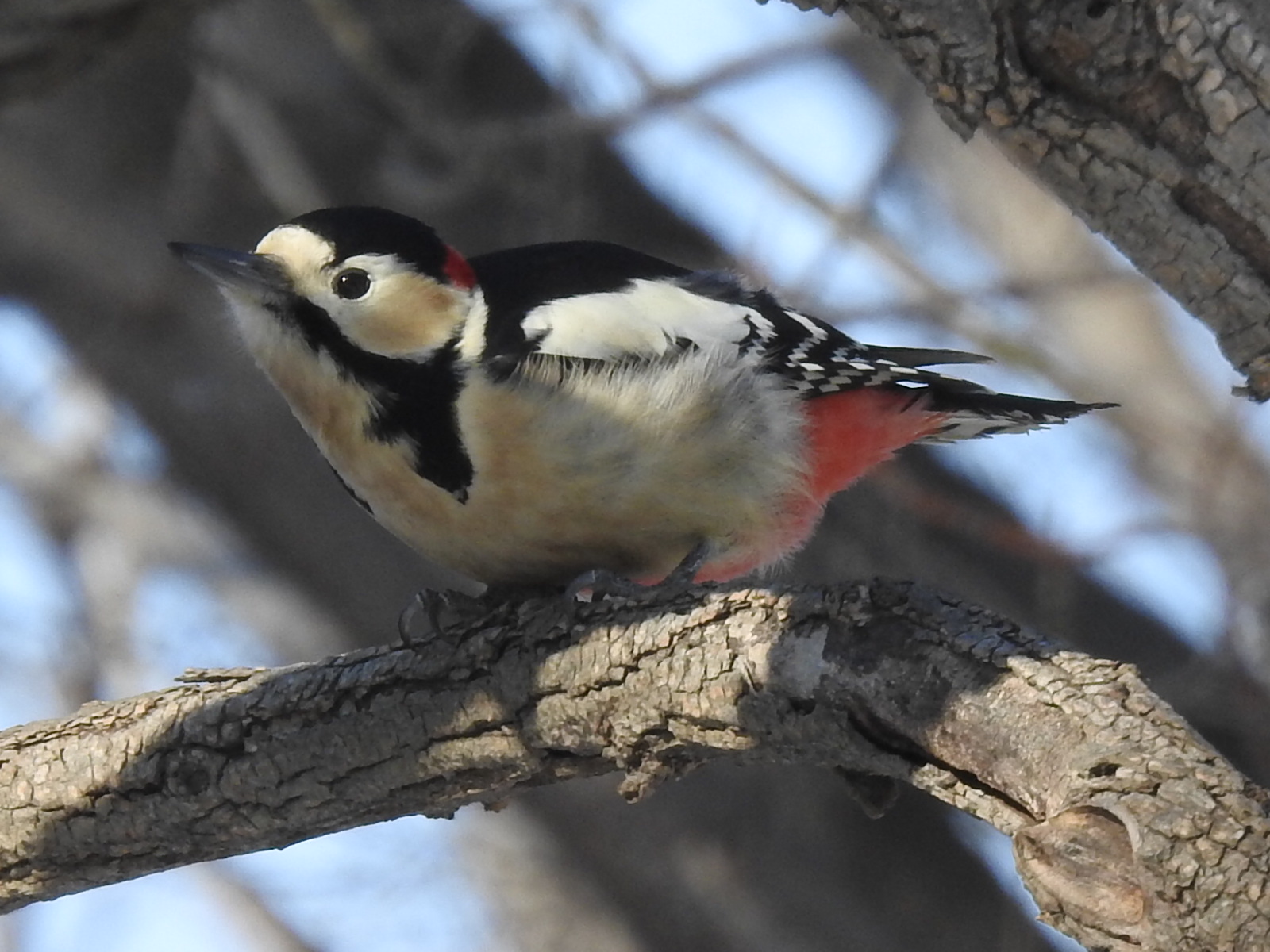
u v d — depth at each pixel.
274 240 9.45
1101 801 5.83
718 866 14.17
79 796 8.30
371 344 9.20
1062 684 6.34
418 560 15.03
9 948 15.05
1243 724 12.91
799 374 9.79
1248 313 6.73
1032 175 6.93
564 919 14.41
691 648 7.38
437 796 8.20
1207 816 5.68
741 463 9.37
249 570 15.81
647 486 9.16
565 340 9.14
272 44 14.56
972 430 10.71
